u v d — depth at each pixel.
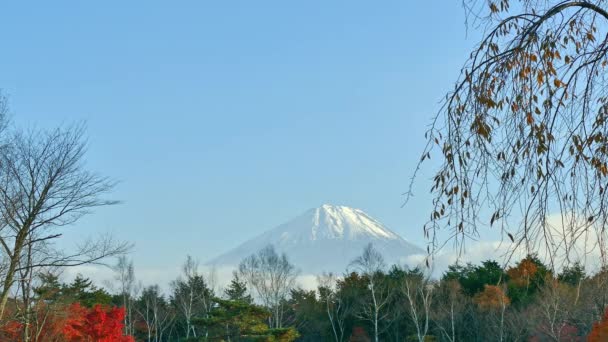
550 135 7.18
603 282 7.39
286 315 86.56
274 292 82.25
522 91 7.33
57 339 37.91
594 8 7.50
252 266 83.50
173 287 92.50
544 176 7.00
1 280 28.73
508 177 7.06
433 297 73.06
